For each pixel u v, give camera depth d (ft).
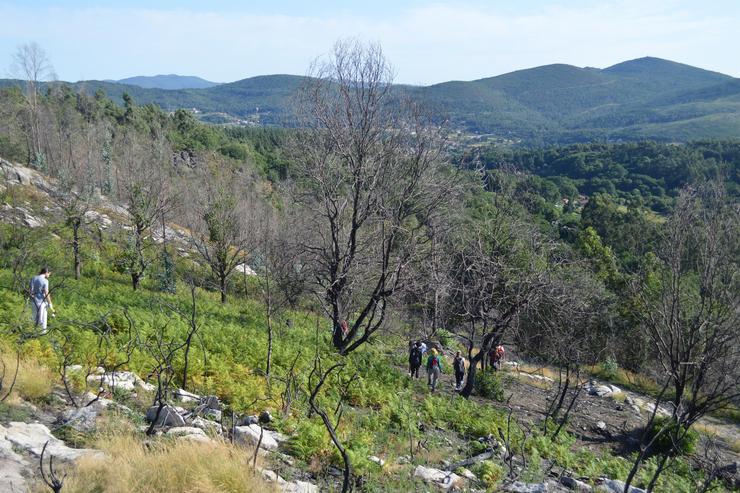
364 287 68.95
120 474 19.31
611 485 35.04
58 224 98.84
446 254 63.46
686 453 51.78
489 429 44.62
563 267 65.82
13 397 26.55
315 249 65.31
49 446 21.57
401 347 87.30
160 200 98.53
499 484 29.68
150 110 369.50
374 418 38.32
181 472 20.15
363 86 60.70
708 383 47.91
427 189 61.31
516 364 92.58
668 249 48.29
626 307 87.92
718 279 45.11
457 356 69.97
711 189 50.29
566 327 58.23
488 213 70.38
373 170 61.41
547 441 43.42
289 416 33.40
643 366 97.04
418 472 28.53
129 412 27.71
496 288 60.90
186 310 72.59
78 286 74.59
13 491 17.17
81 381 31.86
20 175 121.39
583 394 79.05
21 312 46.32
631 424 63.82
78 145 172.04
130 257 86.22
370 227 67.36
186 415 29.45
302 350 56.75
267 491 20.61
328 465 26.94
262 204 119.44
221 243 92.43
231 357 50.42
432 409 47.34
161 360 39.93
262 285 70.59
